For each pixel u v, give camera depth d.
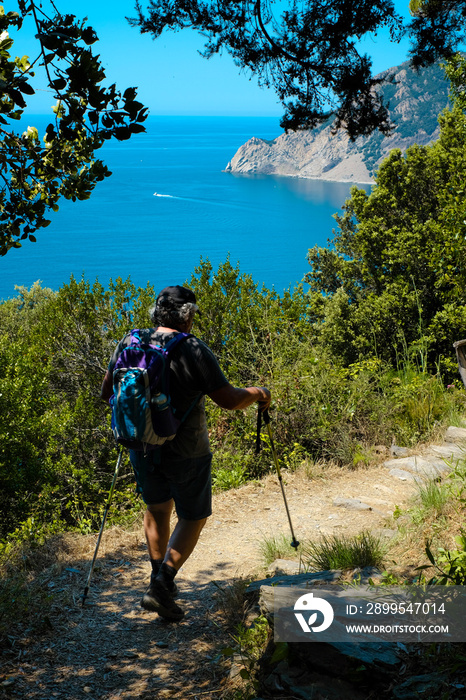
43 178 4.31
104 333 12.59
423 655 2.59
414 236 18.22
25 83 3.30
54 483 10.36
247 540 5.18
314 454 7.93
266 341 10.14
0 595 3.70
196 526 3.43
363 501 5.93
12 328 30.45
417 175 19.58
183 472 3.29
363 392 8.78
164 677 3.01
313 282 30.23
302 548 4.60
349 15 5.20
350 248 30.03
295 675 2.67
